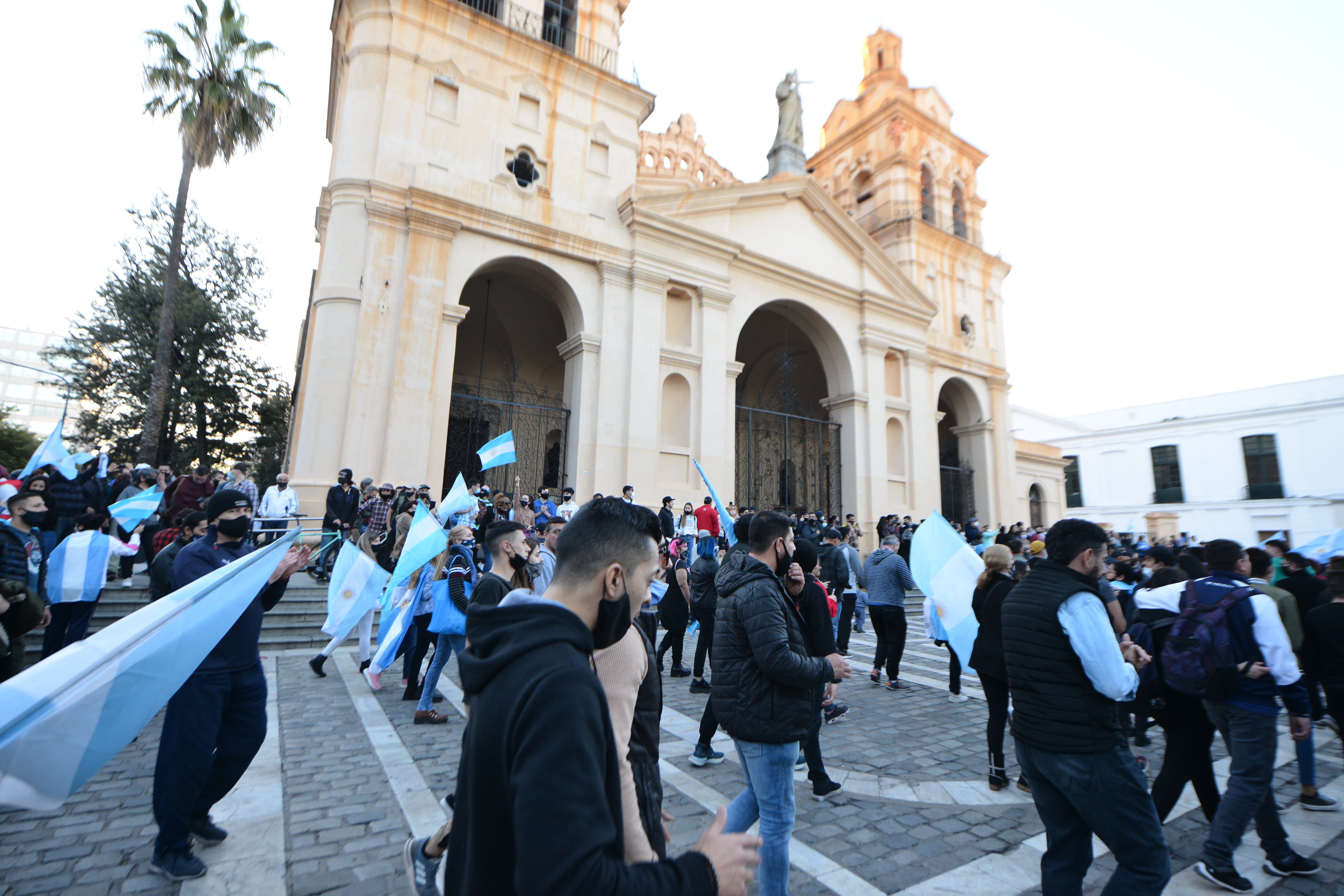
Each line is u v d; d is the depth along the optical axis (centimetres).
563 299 1638
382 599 764
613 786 123
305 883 289
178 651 208
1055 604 255
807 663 264
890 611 739
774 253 1994
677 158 2614
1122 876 236
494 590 426
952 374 2462
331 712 551
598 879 100
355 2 1462
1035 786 263
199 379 2172
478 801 119
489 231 1477
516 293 1984
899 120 2608
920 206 2572
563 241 1579
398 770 425
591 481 1517
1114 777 237
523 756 111
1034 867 329
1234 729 329
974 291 2647
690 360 1722
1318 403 2995
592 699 119
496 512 1062
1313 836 387
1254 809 319
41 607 412
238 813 356
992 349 2655
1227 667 319
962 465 2592
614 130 1730
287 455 1875
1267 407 3150
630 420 1571
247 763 324
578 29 1788
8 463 3148
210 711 301
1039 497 2958
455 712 564
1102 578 502
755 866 128
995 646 438
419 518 555
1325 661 429
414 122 1446
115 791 389
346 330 1298
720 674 280
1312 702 474
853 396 2062
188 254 2250
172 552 556
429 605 594
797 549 385
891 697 697
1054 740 246
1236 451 3219
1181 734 343
